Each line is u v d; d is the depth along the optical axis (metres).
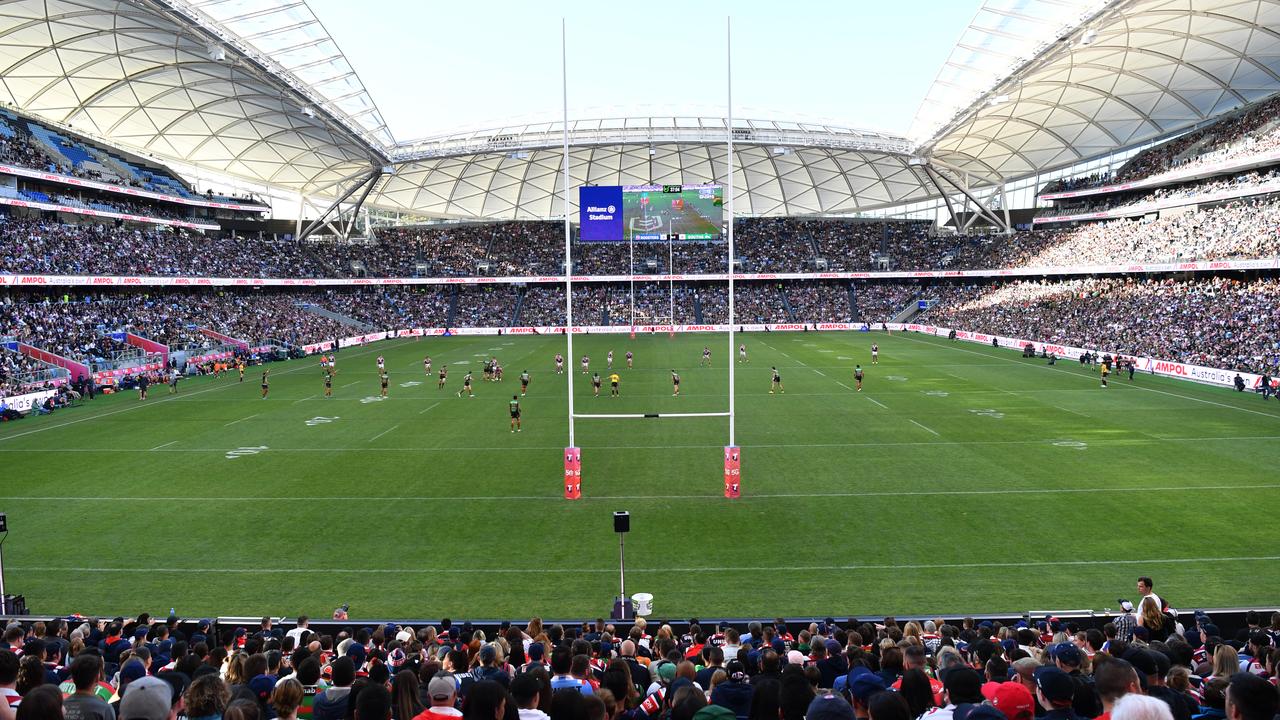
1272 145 61.12
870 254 104.44
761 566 19.66
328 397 47.31
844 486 26.62
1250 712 4.50
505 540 21.70
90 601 17.88
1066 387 47.88
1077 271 78.69
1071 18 52.34
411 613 17.20
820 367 59.03
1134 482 26.36
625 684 7.21
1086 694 6.65
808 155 94.62
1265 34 57.69
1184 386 47.41
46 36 54.25
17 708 4.88
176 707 7.20
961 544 20.91
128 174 77.62
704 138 81.25
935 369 57.31
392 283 96.88
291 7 51.97
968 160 92.88
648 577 19.05
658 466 29.64
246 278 81.38
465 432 36.41
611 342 82.56
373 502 25.33
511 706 5.46
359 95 68.56
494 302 102.62
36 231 62.31
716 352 70.62
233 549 21.12
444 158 89.06
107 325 60.69
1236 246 62.59
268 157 85.44
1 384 42.69
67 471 29.42
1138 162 82.12
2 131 62.91
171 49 57.03
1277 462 28.61
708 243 107.50
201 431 37.00
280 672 10.10
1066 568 19.12
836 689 7.86
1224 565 19.09
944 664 8.45
